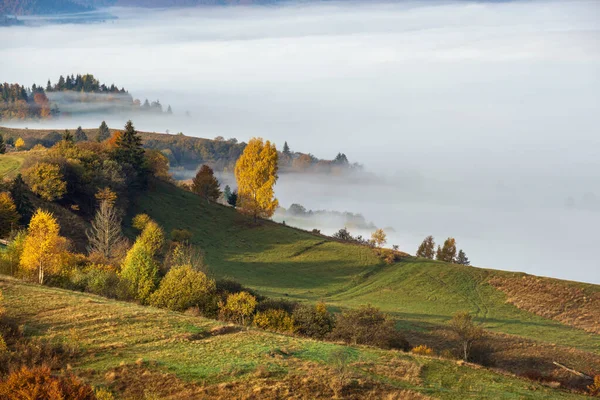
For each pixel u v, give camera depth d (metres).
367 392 26.06
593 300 83.19
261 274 91.44
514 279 92.06
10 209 74.12
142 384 24.62
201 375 25.89
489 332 64.12
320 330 49.16
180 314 36.12
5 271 48.88
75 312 32.91
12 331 28.72
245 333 32.88
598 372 49.47
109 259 64.62
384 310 76.94
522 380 32.06
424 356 33.81
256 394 24.41
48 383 21.44
